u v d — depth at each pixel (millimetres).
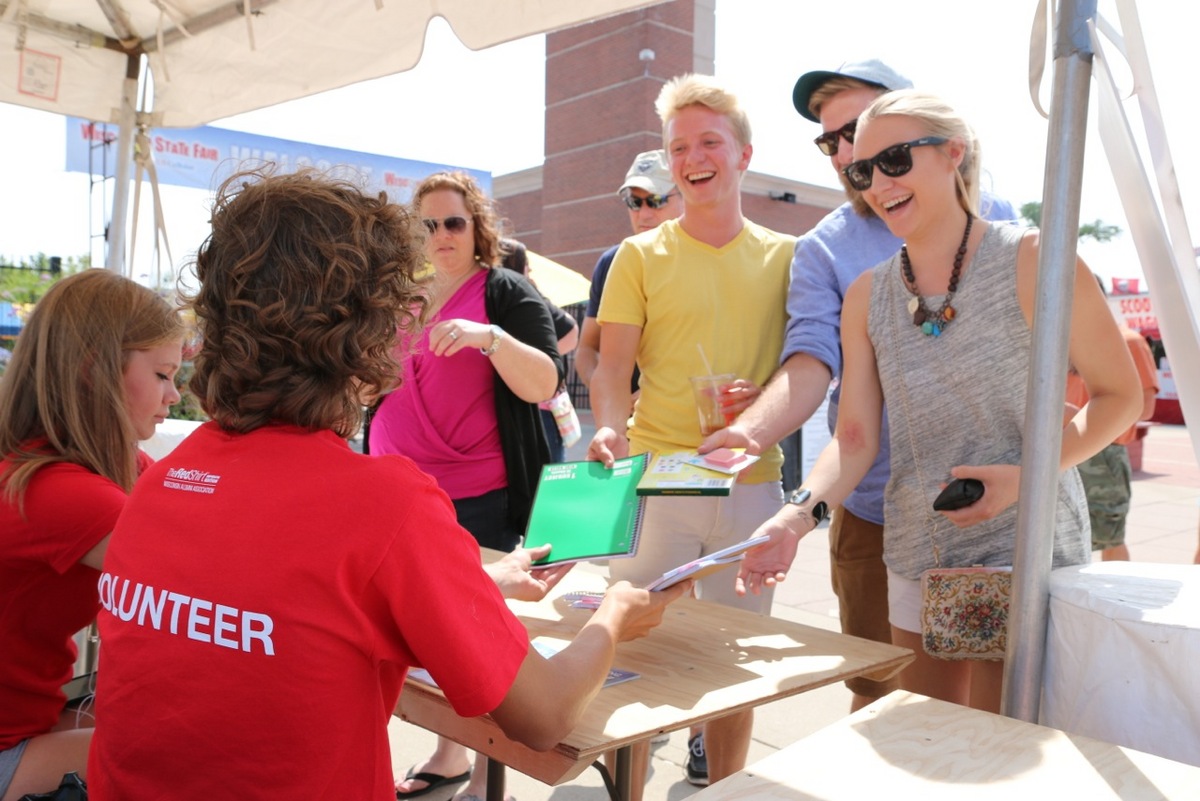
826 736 1209
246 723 926
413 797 2709
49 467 1556
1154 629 1230
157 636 969
